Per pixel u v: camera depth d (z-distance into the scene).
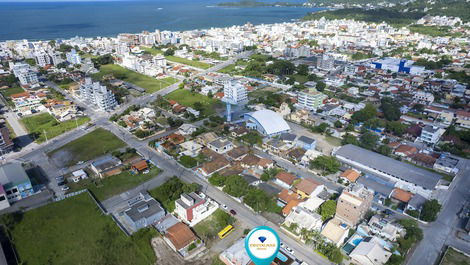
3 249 89.12
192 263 85.00
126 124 176.00
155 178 125.00
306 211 99.00
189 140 157.12
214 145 145.62
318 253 87.94
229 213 104.62
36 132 168.75
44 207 106.69
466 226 95.62
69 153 145.75
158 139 156.62
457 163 134.62
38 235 94.75
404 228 95.75
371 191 112.19
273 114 170.88
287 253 86.75
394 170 122.19
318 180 123.50
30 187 113.06
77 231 96.31
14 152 147.00
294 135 156.50
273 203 109.50
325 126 166.50
